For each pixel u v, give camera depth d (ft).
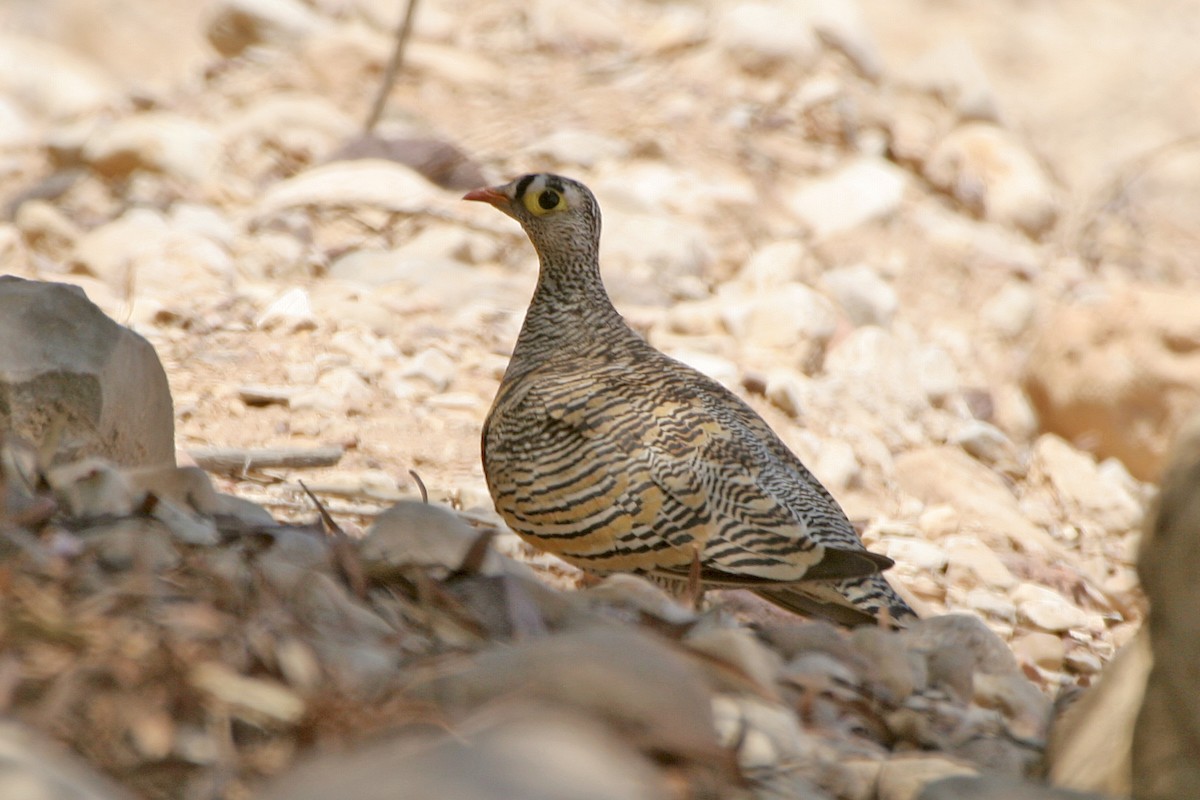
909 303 53.57
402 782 12.09
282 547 18.80
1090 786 16.81
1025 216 64.18
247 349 38.63
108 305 39.86
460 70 64.39
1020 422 47.57
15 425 20.97
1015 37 106.42
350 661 16.10
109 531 17.76
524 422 27.45
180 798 14.08
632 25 73.10
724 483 26.48
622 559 26.76
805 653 20.18
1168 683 15.65
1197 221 75.00
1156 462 45.19
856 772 16.67
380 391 37.50
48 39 96.58
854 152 63.21
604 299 29.96
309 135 57.26
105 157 53.01
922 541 35.81
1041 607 32.60
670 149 59.06
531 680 15.10
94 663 14.65
